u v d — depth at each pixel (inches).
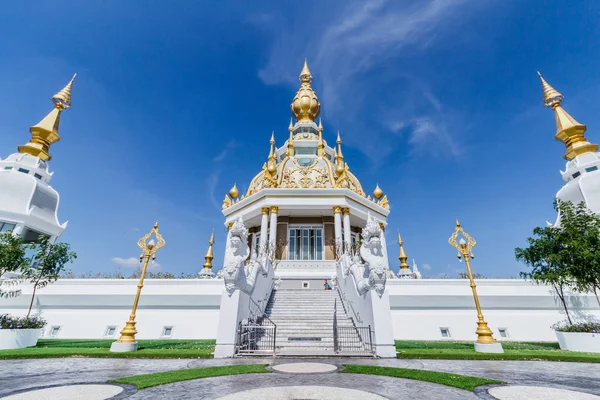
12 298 689.0
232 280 430.0
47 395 214.2
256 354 398.6
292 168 1138.0
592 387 243.8
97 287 708.7
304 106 1501.0
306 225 1082.1
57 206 986.7
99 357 406.0
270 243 944.9
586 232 546.0
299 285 882.1
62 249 653.3
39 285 679.7
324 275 889.5
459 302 698.8
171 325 677.9
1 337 498.0
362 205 1076.5
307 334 494.3
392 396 210.2
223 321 414.3
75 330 674.8
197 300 697.6
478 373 302.2
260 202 1031.6
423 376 270.8
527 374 298.2
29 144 1037.2
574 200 903.1
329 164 1161.4
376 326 408.8
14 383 257.0
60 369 323.3
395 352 398.9
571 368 335.0
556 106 1109.7
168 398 205.9
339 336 487.5
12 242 606.9
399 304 703.7
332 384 243.1
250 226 1178.0
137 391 224.7
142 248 543.8
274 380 257.6
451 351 461.4
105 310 699.4
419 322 685.9
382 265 434.6
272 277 735.1
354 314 520.4
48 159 1069.1
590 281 523.8
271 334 492.4
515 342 636.7
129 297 701.3
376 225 451.2
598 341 466.9
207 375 275.7
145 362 367.2
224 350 399.9
